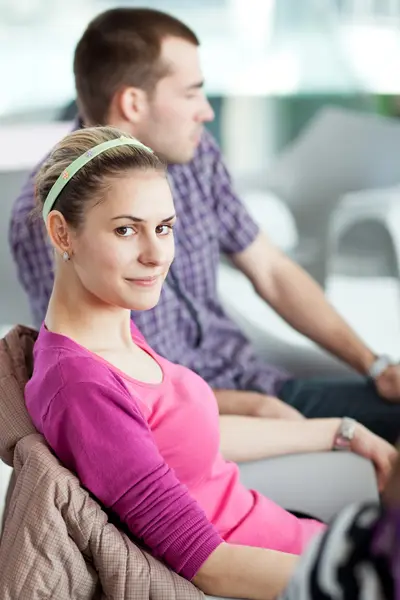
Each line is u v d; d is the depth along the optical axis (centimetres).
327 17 575
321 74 571
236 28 580
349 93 557
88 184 155
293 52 577
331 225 424
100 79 241
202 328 254
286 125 534
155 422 167
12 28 552
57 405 149
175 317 249
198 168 257
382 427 249
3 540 145
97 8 559
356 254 425
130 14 242
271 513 183
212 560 148
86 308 162
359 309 370
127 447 147
